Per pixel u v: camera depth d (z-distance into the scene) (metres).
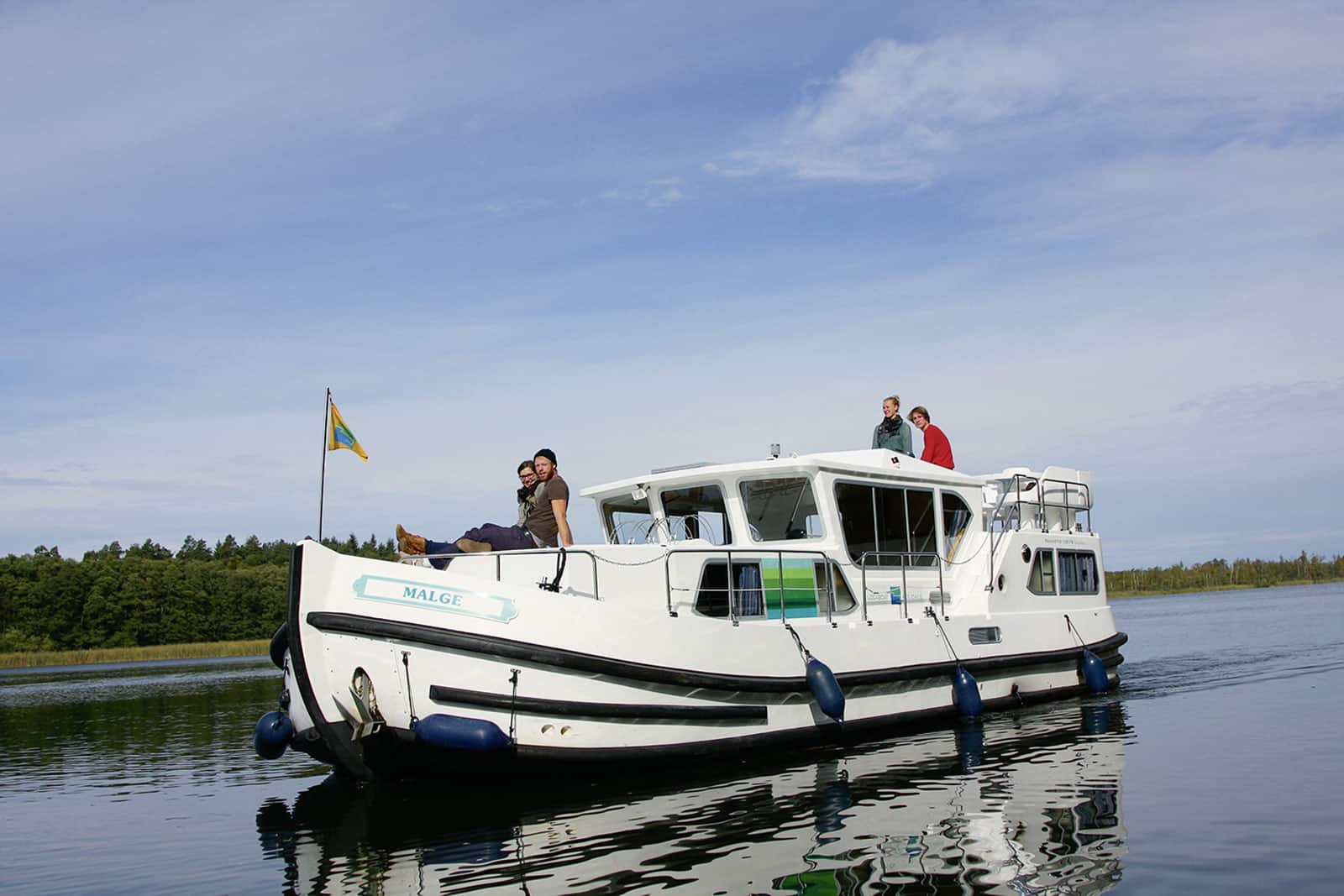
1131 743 10.80
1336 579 139.00
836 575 11.50
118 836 8.95
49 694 30.05
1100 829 7.27
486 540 10.34
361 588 8.74
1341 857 6.45
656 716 9.22
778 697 10.22
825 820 7.70
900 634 11.72
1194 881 6.05
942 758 10.15
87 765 13.66
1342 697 14.05
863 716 11.16
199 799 10.53
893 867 6.43
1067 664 14.70
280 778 11.68
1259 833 7.06
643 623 9.24
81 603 76.94
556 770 8.84
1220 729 11.60
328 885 6.68
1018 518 14.68
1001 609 13.62
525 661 8.65
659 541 12.34
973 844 6.93
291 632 8.69
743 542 11.80
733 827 7.55
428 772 9.00
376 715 8.65
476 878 6.60
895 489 12.56
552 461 10.41
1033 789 8.61
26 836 9.20
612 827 7.68
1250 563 139.75
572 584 9.66
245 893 6.76
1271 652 22.80
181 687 31.17
